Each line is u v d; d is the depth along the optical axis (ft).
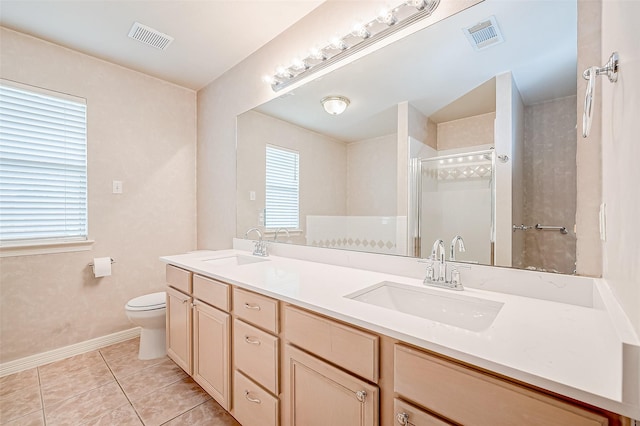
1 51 6.45
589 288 3.15
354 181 5.47
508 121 3.77
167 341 6.64
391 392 2.70
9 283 6.52
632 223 1.76
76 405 5.34
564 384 1.74
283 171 6.82
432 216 4.46
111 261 7.90
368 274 4.84
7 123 6.57
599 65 3.13
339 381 3.07
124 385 5.98
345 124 5.60
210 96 9.24
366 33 4.95
